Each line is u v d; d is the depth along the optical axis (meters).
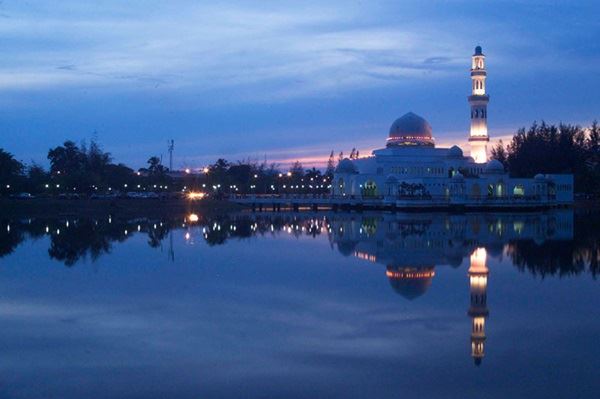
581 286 51.59
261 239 91.56
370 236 94.62
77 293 49.62
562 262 64.88
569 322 39.59
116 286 52.69
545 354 33.09
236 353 33.38
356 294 48.53
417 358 32.44
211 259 69.38
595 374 30.03
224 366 31.34
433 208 167.00
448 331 37.47
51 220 137.88
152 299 47.16
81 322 40.25
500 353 33.25
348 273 58.72
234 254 73.69
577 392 27.78
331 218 141.38
